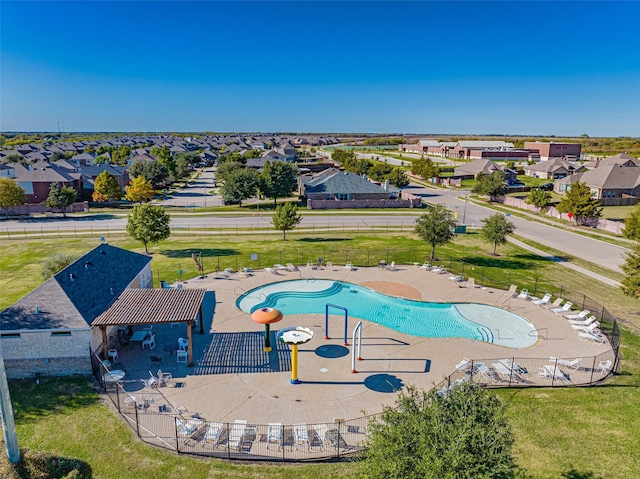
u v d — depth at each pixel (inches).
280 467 686.5
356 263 1839.3
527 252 2022.6
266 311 991.6
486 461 450.3
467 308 1376.7
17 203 2970.0
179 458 705.0
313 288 1549.0
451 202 3634.4
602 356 1046.4
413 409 526.3
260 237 2338.8
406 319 1307.8
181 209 3230.8
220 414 820.0
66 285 1021.8
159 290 1099.3
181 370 978.1
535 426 777.6
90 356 954.1
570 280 1624.0
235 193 3351.4
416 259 1897.1
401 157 7672.2
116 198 3528.5
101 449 723.4
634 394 883.4
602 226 2544.3
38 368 949.2
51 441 740.7
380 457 472.4
